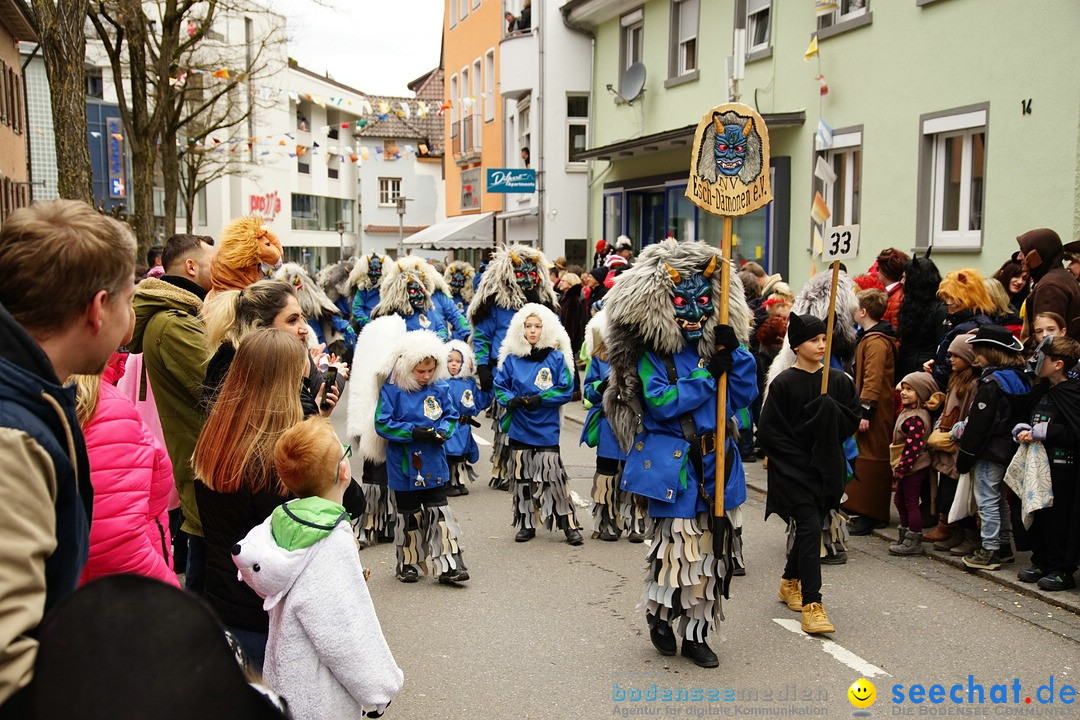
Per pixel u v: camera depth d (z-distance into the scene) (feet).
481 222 99.30
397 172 183.62
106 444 8.62
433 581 22.13
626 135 70.38
